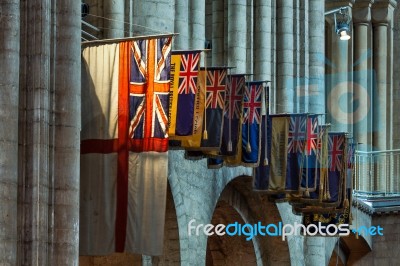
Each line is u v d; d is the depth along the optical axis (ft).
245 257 134.31
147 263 109.19
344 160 124.26
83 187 89.81
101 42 90.17
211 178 116.57
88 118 89.97
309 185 119.34
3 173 79.92
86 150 89.92
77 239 83.82
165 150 88.79
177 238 110.42
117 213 89.20
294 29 134.00
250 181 127.75
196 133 97.09
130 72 89.66
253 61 127.54
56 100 83.76
